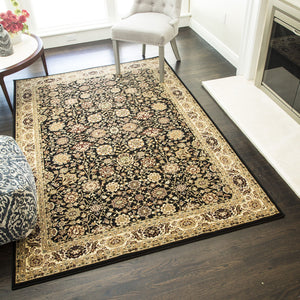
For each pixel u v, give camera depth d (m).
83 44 3.95
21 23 3.07
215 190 2.14
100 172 2.30
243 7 2.98
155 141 2.53
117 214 2.02
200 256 1.80
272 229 1.91
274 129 2.52
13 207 1.73
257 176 2.23
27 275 1.74
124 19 3.25
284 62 2.54
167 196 2.11
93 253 1.83
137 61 3.54
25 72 3.46
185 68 3.38
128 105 2.91
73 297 1.65
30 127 2.72
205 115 2.76
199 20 3.93
